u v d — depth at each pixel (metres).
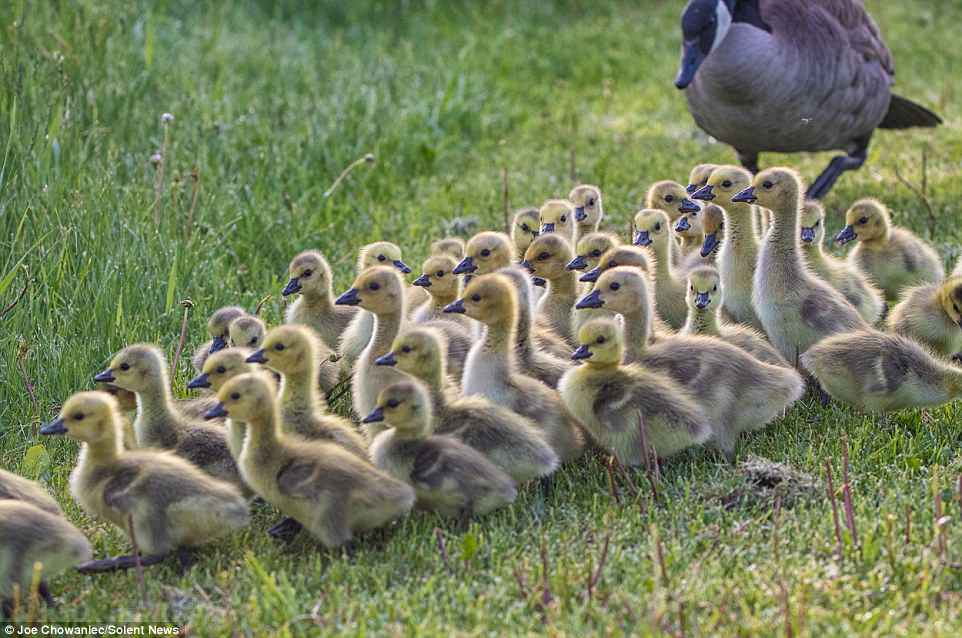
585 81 25.50
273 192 17.52
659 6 30.95
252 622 8.21
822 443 10.66
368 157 17.22
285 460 9.14
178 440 10.10
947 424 10.95
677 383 10.41
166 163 16.61
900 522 9.16
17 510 8.41
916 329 12.00
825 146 17.64
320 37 26.17
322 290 12.56
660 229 12.62
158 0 26.22
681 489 9.95
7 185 14.13
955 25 29.06
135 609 8.57
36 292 12.85
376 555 9.14
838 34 16.80
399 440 9.45
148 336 12.83
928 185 18.25
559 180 19.08
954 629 7.87
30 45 18.05
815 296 11.90
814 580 8.40
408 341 9.78
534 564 8.79
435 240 16.62
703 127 17.81
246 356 10.38
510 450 9.65
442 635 7.89
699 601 8.20
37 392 11.73
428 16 28.03
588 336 10.02
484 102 23.05
